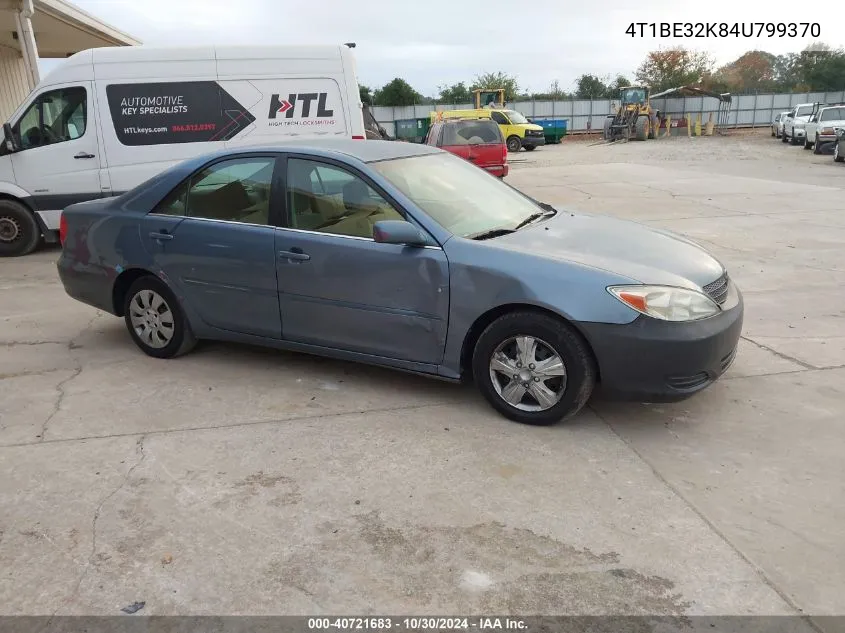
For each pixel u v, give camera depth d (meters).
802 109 32.12
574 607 2.47
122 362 5.00
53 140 8.82
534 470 3.39
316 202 4.24
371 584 2.61
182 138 8.78
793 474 3.32
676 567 2.67
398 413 4.05
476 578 2.63
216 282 4.60
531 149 34.75
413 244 3.86
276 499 3.17
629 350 3.50
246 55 8.74
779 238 9.16
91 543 2.87
